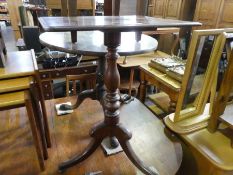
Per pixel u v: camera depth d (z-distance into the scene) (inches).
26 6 89.2
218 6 77.4
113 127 34.6
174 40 91.6
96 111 51.6
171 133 46.5
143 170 35.0
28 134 42.7
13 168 35.1
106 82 32.5
